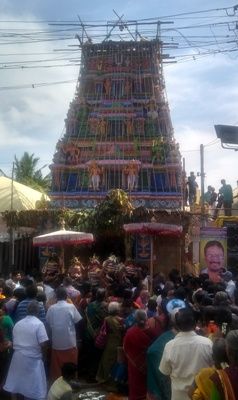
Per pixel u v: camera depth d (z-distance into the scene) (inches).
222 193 1035.3
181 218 904.9
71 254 1004.6
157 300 446.6
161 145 1200.8
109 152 1203.9
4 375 401.1
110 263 683.4
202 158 996.6
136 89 1257.4
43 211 945.5
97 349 473.1
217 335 284.0
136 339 350.3
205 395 195.9
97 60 1272.1
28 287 409.7
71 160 1216.8
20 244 1048.2
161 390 300.7
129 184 1163.3
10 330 392.5
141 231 748.0
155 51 1272.1
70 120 1239.5
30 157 2043.6
